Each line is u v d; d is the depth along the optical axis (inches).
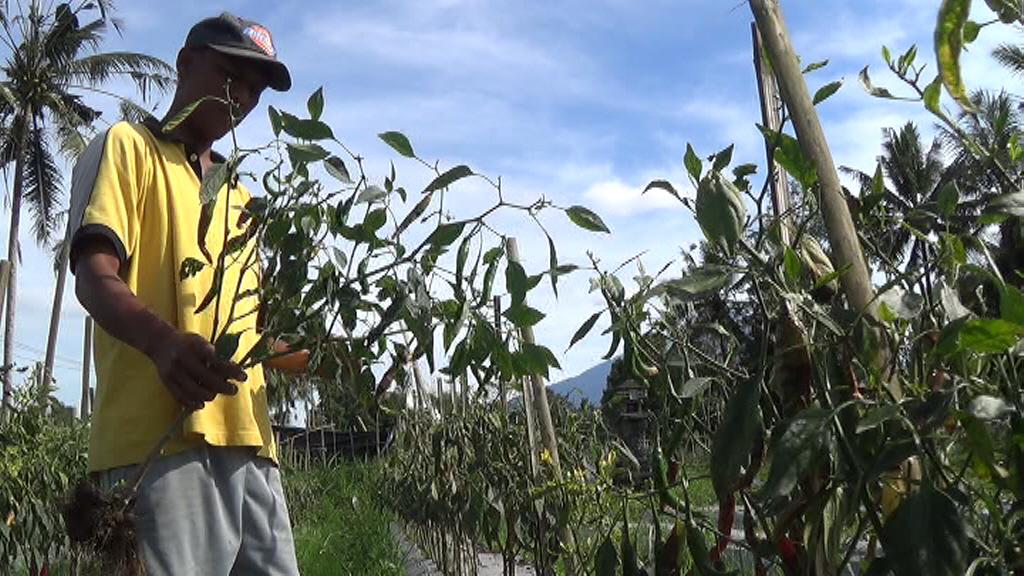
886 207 65.7
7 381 322.3
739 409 54.3
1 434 301.0
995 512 51.8
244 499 100.4
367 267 84.4
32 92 955.3
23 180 975.6
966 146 58.7
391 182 84.5
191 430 93.2
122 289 85.4
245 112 101.5
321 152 82.1
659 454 70.4
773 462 51.2
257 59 99.3
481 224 79.9
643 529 129.8
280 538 102.4
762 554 60.2
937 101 58.8
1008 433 54.8
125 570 86.4
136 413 92.7
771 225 63.3
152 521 91.4
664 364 73.5
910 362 57.7
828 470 57.0
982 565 50.9
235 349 80.8
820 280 58.1
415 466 349.4
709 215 57.9
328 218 84.3
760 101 68.3
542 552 162.9
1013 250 60.9
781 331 58.1
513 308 79.1
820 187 59.1
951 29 49.4
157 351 81.4
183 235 96.7
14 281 949.2
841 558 65.2
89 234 88.4
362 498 546.3
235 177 83.8
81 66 959.6
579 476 151.1
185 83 101.0
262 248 92.6
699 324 68.1
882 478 56.2
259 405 102.6
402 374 95.8
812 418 51.9
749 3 62.3
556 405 191.8
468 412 251.4
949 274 56.2
